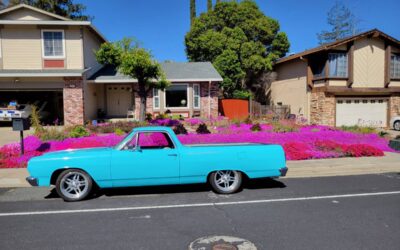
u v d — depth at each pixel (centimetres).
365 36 2189
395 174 891
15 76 1802
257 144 718
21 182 764
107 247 410
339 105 2203
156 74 1648
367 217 522
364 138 1412
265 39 3095
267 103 3008
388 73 2255
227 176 675
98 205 598
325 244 416
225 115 2538
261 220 509
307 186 743
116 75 2139
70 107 1891
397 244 416
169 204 601
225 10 3067
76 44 1936
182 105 2261
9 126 1955
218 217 525
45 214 546
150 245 416
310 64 2291
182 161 649
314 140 1280
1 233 460
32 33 1900
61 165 616
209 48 2983
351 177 850
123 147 644
